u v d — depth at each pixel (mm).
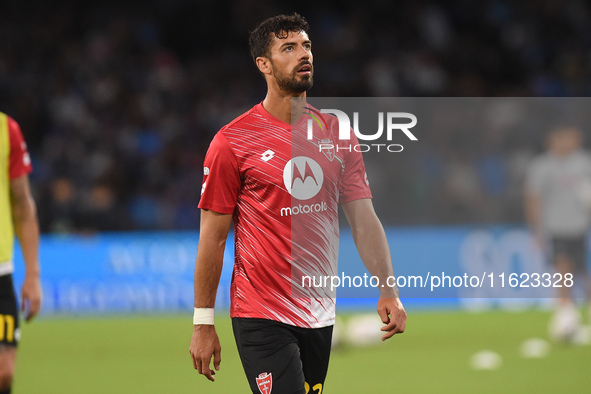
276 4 64062
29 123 54125
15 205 14750
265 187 12125
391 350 27719
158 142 52969
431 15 63094
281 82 12195
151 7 62969
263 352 12070
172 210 48906
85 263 39406
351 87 58219
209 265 12164
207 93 57531
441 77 60250
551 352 26656
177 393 21141
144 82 56844
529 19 64562
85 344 29703
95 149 51562
